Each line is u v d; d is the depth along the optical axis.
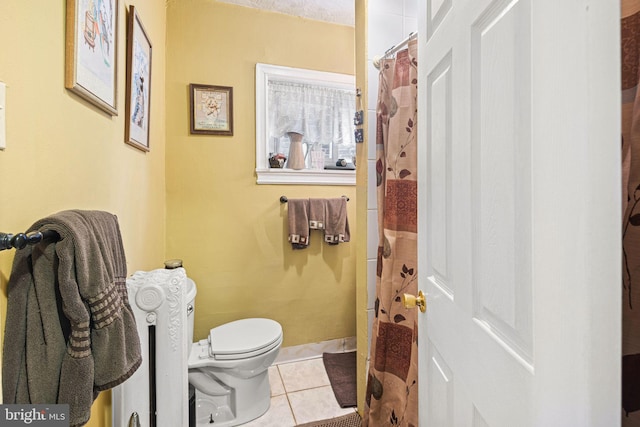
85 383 0.60
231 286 2.06
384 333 1.39
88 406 0.60
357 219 1.64
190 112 1.95
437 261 0.76
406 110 1.34
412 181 1.33
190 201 1.97
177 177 1.94
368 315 1.56
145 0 1.43
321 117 2.23
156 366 1.11
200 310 2.01
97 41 0.88
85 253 0.62
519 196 0.44
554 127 0.35
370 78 1.52
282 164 2.15
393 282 1.37
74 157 0.77
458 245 0.63
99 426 0.94
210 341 1.63
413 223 1.33
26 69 0.59
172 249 1.95
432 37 0.78
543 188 0.37
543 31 0.37
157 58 1.70
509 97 0.45
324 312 2.27
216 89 1.99
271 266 2.14
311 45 2.18
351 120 2.30
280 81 2.14
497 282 0.49
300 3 2.03
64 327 0.61
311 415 1.64
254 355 1.55
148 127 1.48
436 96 0.75
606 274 0.30
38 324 0.57
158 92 1.74
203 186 1.99
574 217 0.32
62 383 0.58
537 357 0.39
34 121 0.61
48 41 0.65
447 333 0.70
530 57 0.41
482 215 0.54
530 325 0.42
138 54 1.28
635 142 0.40
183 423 1.16
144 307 1.09
